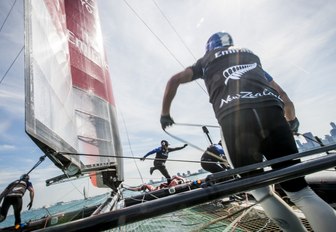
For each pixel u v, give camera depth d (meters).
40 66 1.80
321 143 1.94
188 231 2.80
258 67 1.63
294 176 0.96
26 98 1.39
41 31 2.09
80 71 4.98
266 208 1.33
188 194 0.81
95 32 6.46
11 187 4.31
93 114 4.87
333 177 2.75
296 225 1.20
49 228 0.63
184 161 1.59
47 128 1.64
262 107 1.35
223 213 3.57
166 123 1.69
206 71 1.70
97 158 4.35
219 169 2.94
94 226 0.65
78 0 6.02
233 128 1.37
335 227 1.01
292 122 1.84
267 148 1.32
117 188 4.75
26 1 1.77
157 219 3.81
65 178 3.73
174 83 1.63
